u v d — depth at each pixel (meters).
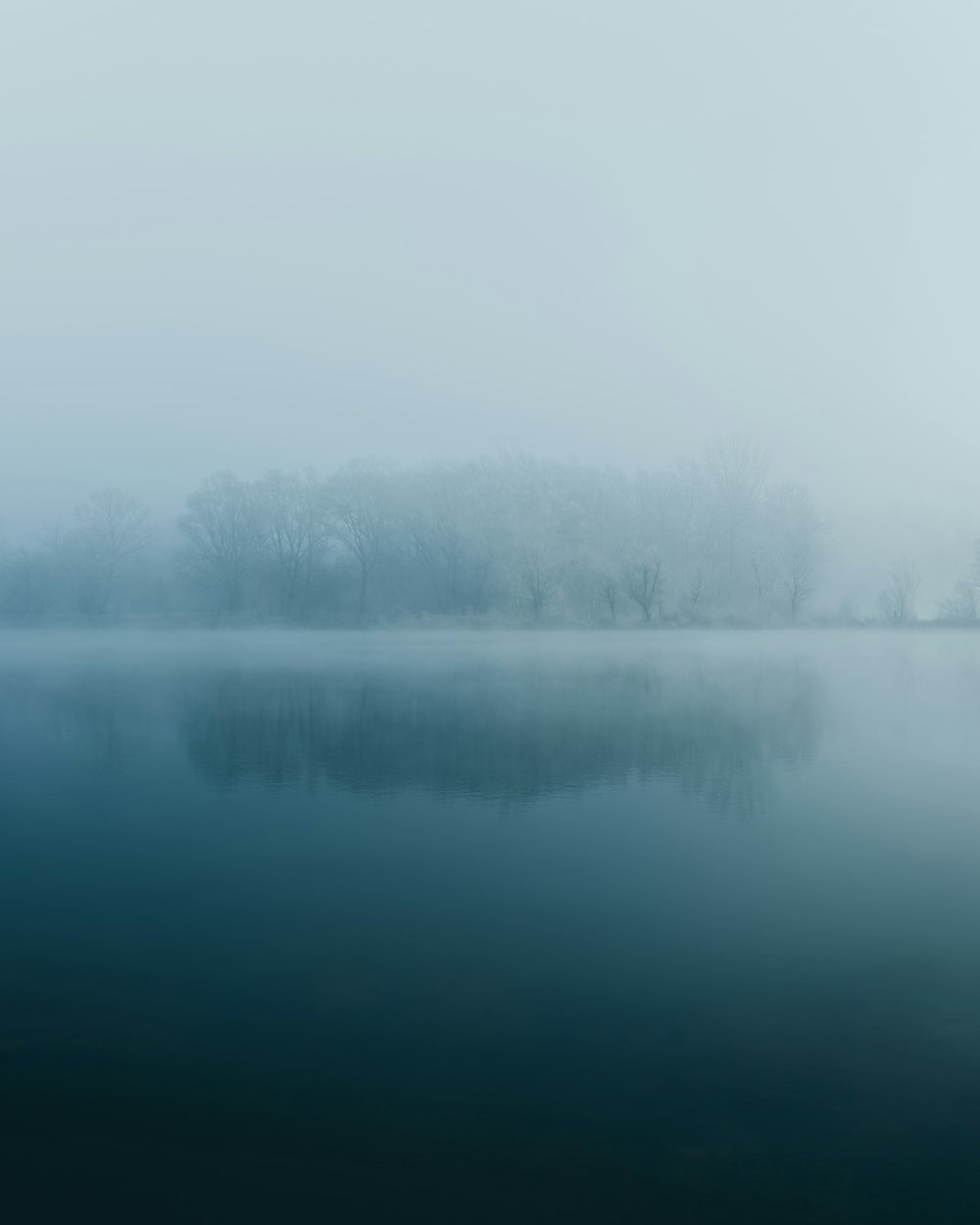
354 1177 4.95
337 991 7.15
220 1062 6.11
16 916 8.86
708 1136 5.27
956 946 7.98
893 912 8.79
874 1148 5.14
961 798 13.45
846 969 7.50
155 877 10.04
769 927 8.46
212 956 7.86
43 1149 5.23
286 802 13.47
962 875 9.88
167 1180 4.96
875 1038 6.36
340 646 50.78
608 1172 4.95
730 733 19.44
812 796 13.63
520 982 7.28
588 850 10.90
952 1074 5.90
